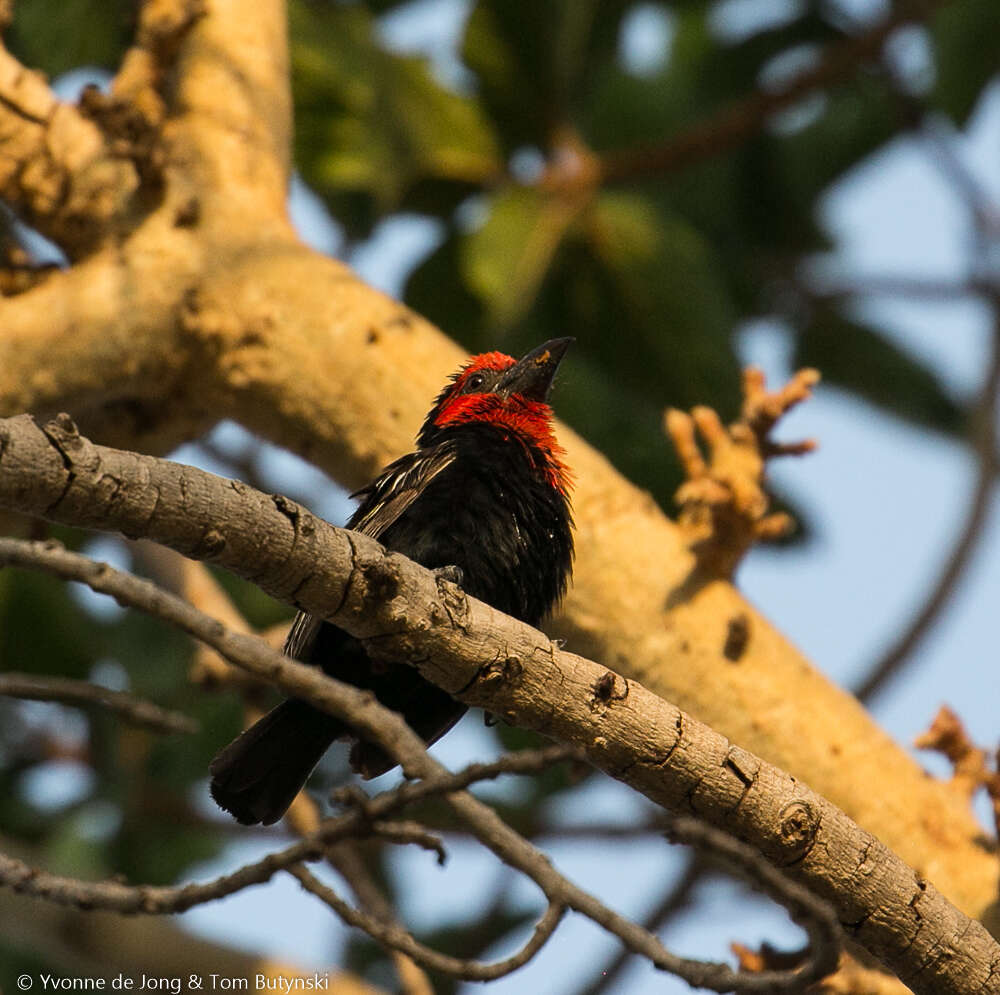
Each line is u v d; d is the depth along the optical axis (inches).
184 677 587.2
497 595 400.8
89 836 587.2
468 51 578.9
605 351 593.3
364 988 469.4
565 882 253.8
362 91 548.7
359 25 573.0
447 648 295.3
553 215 572.4
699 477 409.7
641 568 409.1
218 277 432.8
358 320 427.8
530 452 413.4
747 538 406.9
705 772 299.3
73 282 440.5
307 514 279.0
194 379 437.7
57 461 254.2
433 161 579.8
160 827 596.4
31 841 595.8
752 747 397.7
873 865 299.3
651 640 403.9
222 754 350.6
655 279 581.3
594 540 411.2
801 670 407.8
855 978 382.3
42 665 573.9
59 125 454.0
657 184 682.2
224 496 269.0
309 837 263.6
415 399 424.8
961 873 386.3
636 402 593.3
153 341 433.4
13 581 565.3
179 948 467.5
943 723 402.0
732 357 585.6
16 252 462.3
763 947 387.9
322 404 425.4
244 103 466.6
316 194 600.7
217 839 600.7
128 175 447.8
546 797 640.4
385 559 287.3
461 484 401.1
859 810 392.8
